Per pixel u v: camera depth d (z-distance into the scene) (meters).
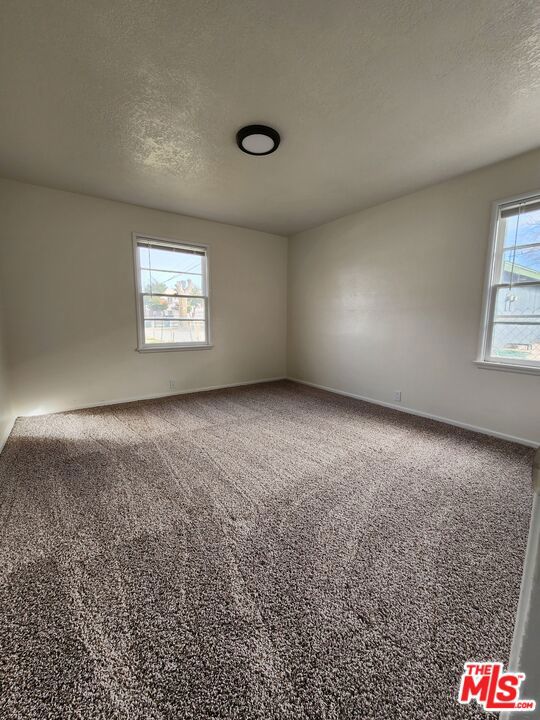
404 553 1.48
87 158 2.66
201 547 1.51
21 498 1.90
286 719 0.88
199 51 1.60
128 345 3.93
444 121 2.17
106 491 1.98
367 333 4.02
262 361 5.20
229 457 2.47
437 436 2.89
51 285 3.39
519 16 1.41
